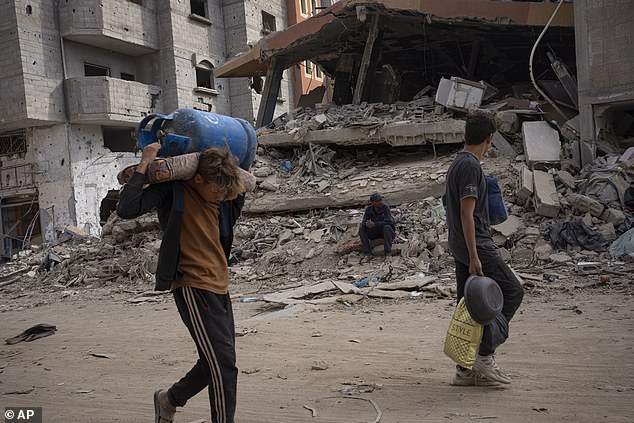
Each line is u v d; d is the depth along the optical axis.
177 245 2.97
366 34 20.50
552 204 11.22
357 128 16.27
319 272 11.75
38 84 24.36
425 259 11.02
